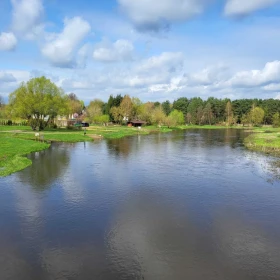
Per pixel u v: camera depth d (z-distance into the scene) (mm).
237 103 178125
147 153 43844
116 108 142750
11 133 68688
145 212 18109
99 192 22297
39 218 16984
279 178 27453
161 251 13242
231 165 34031
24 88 79750
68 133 73875
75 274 11430
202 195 21828
